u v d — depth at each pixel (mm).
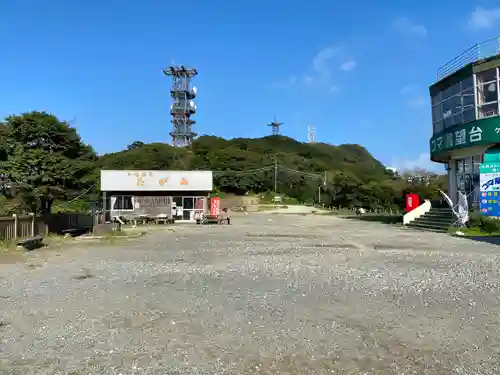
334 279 9539
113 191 37406
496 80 23766
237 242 18703
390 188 73750
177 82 134875
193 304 7355
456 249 15391
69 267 11523
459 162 28875
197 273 10414
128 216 37188
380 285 8844
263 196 90938
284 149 130125
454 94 27125
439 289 8422
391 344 5434
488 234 21156
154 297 7875
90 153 26062
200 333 5855
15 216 17500
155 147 108438
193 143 124000
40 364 4824
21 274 10414
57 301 7598
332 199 80125
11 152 23750
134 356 5051
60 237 20469
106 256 13938
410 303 7363
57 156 23875
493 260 12383
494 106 23859
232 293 8180
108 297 7891
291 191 95062
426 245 16906
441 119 29094
